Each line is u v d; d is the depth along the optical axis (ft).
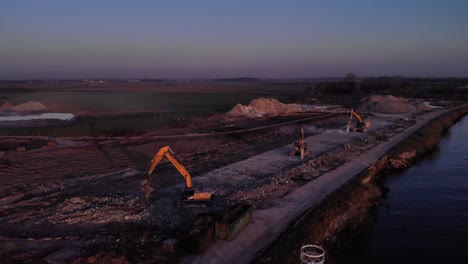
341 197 102.17
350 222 92.73
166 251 69.92
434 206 108.17
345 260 77.61
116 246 72.02
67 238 75.82
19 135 191.42
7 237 76.95
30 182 115.03
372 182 124.77
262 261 66.39
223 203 97.81
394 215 101.45
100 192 106.42
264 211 91.50
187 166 136.56
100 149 160.56
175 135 195.72
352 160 145.59
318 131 215.31
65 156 147.54
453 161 161.89
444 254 80.94
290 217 87.51
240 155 154.40
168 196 103.09
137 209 92.73
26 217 87.66
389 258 78.95
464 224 95.81
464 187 125.29
